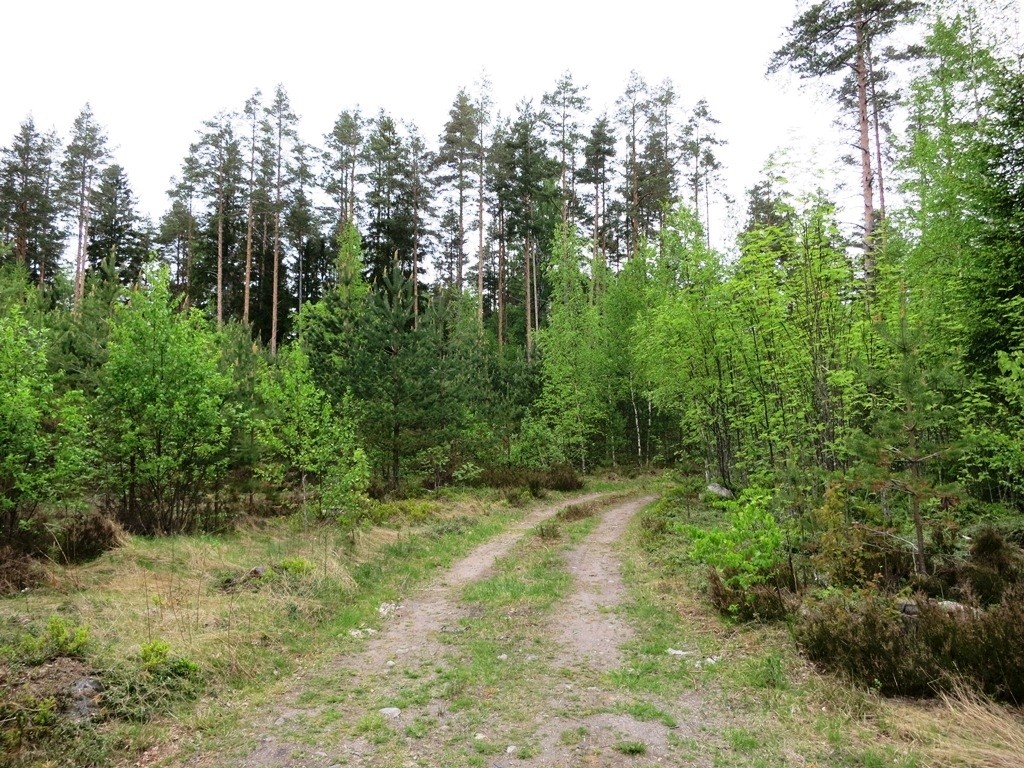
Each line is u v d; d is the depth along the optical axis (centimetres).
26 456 948
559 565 1187
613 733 511
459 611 902
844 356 1207
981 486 1223
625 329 3089
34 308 2005
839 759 455
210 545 1102
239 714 552
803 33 1723
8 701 469
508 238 3775
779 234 1278
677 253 2200
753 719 528
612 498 2269
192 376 1259
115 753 470
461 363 2278
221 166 3569
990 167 1002
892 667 566
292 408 1377
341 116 3822
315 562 1030
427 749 489
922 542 801
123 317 1283
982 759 429
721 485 1941
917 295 1227
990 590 764
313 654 715
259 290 4106
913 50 1744
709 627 786
